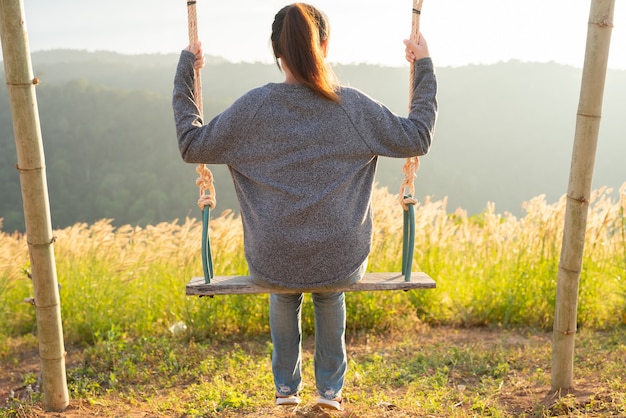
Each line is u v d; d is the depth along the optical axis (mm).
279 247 2326
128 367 4930
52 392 3783
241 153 2320
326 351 2777
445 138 95625
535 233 6285
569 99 94375
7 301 6758
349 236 2346
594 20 3209
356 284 2553
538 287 5988
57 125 104562
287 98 2285
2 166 85125
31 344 6273
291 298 2730
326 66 2311
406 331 5867
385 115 2365
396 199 6535
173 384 4621
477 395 3752
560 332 3611
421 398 3744
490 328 5941
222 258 6426
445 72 106750
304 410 3127
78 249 7262
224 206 78312
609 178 72125
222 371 4691
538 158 88875
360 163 2355
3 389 4941
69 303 6340
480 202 81375
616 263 5992
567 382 3660
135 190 89188
